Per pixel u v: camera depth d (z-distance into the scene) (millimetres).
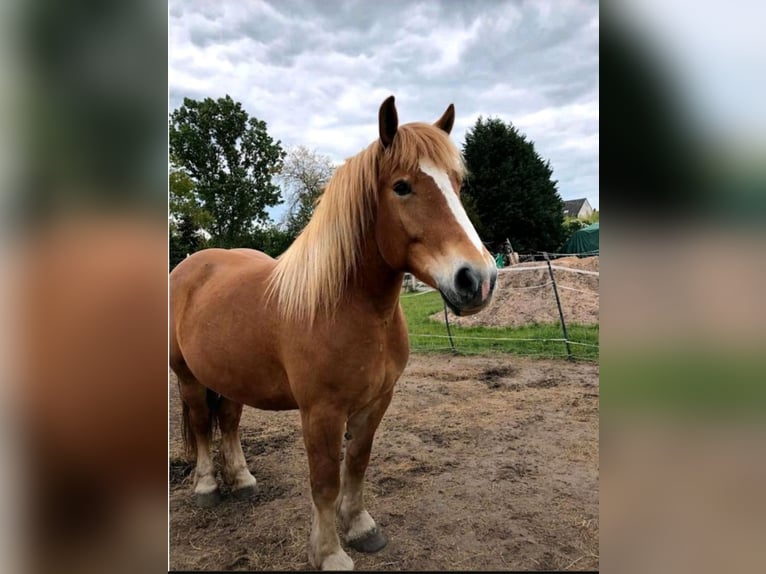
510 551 2146
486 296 1436
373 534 2160
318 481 1836
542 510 2488
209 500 2566
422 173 1577
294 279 1820
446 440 3451
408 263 1642
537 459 3109
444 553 2131
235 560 2109
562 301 7910
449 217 1528
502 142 22094
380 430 3666
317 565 1938
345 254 1724
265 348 1938
